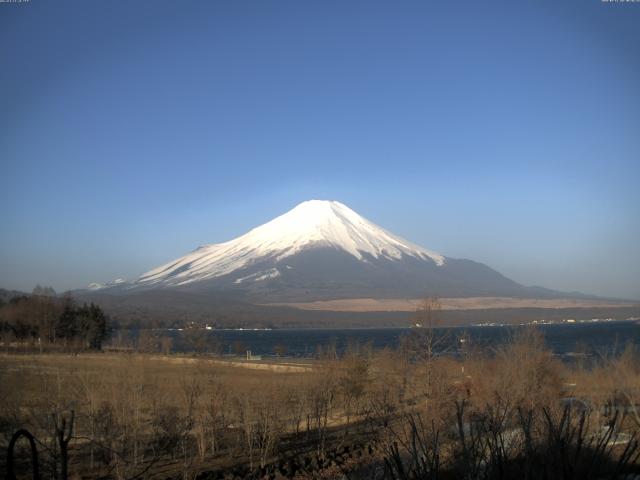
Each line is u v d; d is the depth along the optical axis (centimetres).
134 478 1639
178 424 2288
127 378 2259
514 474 876
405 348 2958
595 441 1381
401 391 2744
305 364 5244
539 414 1355
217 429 2442
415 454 905
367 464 1683
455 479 1017
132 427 2031
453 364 2916
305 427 2898
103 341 7700
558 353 6062
